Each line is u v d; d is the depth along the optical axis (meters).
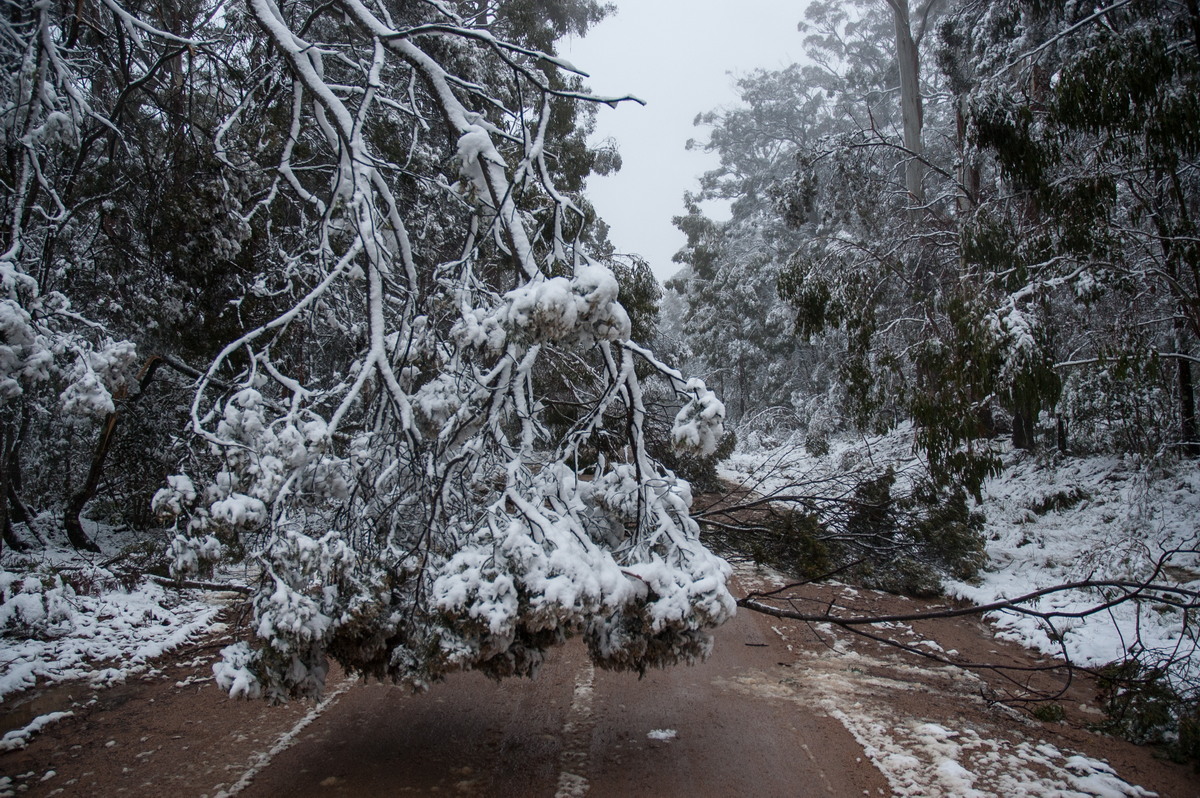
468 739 5.59
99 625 7.82
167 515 4.62
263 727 5.75
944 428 11.01
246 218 7.81
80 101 7.63
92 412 6.12
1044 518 14.51
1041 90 13.62
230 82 9.73
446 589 4.40
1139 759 5.61
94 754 5.23
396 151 10.31
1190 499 12.69
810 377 33.91
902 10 21.05
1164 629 8.34
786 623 9.25
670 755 5.37
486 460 5.54
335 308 8.28
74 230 9.20
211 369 5.21
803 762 5.29
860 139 16.14
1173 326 12.74
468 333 4.93
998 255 11.90
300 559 4.40
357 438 5.48
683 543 5.04
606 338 4.54
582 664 7.47
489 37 5.55
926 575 10.89
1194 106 9.70
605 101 5.43
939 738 5.76
